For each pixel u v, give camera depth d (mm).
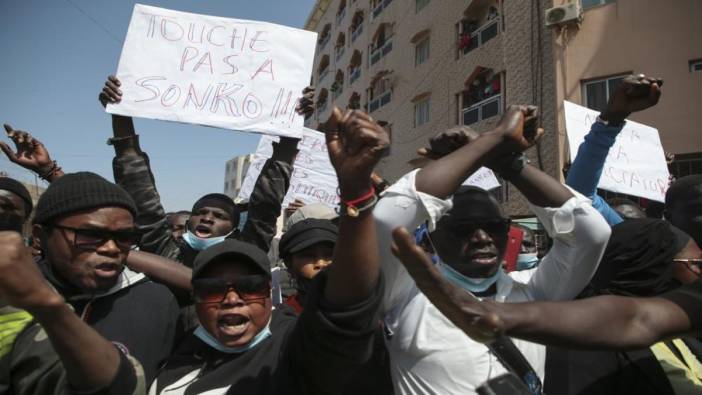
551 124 10469
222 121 2635
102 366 1133
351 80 23719
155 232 2727
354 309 1174
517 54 11656
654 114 9070
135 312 1807
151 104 2566
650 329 1067
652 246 1977
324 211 3270
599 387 1779
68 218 1561
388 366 1695
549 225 1668
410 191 1375
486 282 1687
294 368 1481
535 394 1472
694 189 2113
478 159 1446
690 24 9023
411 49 17359
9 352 1320
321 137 4641
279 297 3777
